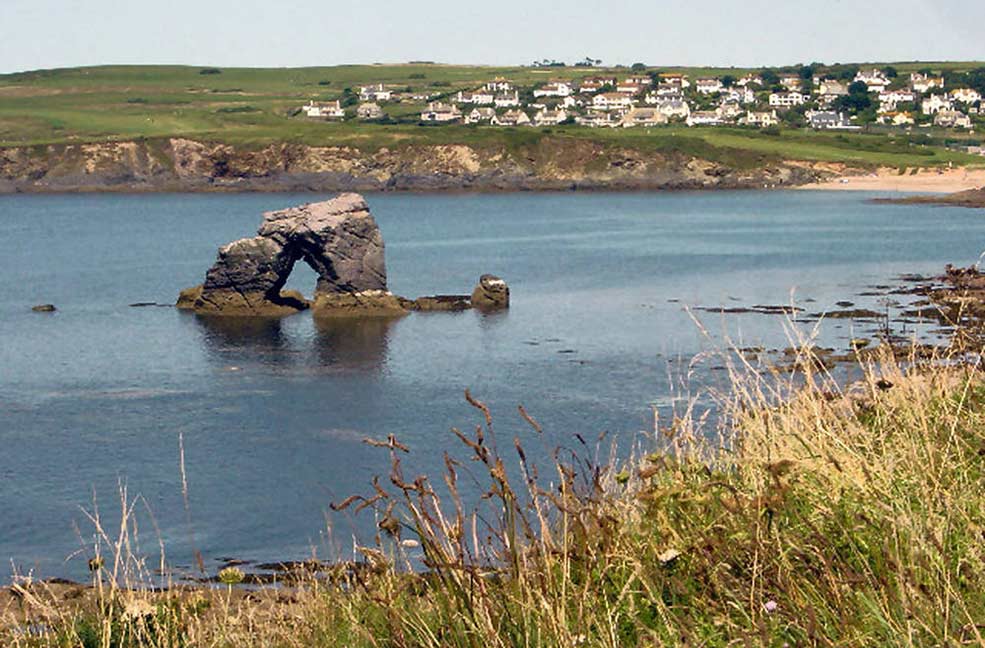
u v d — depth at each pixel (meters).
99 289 99.25
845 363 37.47
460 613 7.89
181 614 10.03
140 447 41.81
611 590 8.00
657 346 63.31
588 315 78.50
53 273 112.81
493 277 84.31
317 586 9.97
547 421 43.94
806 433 9.73
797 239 139.75
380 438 42.09
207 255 131.62
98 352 65.94
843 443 9.18
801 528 8.10
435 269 113.75
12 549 28.84
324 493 34.16
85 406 50.22
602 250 130.88
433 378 55.72
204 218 188.38
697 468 9.38
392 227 168.88
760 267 108.38
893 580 7.34
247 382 55.75
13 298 92.88
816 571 7.58
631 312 79.12
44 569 26.56
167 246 142.75
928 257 114.38
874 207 199.38
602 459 25.83
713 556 7.83
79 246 142.62
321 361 61.72
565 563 7.85
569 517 8.81
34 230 166.00
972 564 7.29
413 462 37.62
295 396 51.75
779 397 10.77
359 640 8.41
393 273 110.81
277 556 27.19
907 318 65.69
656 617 7.78
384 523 8.46
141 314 83.06
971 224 159.88
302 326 76.12
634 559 7.83
